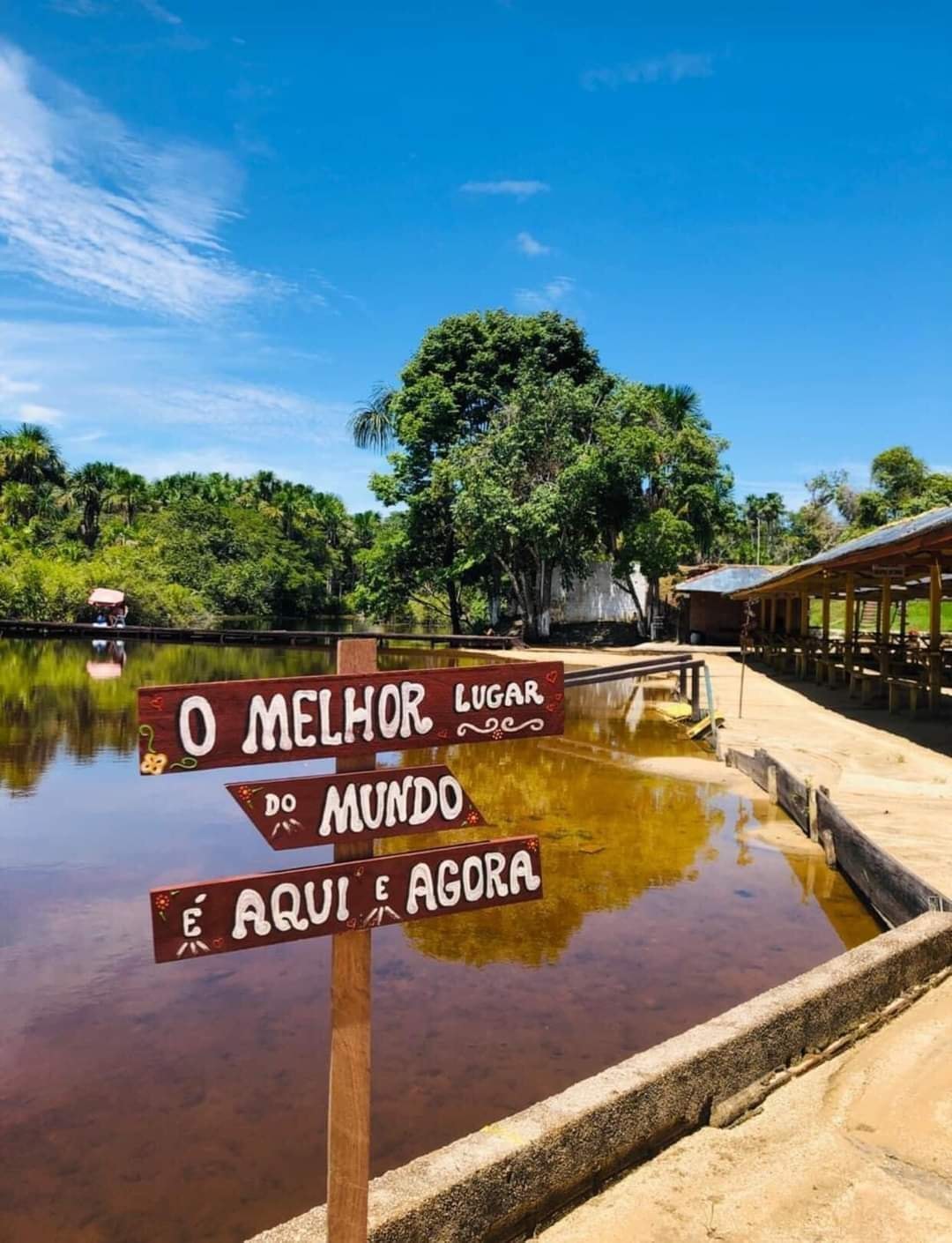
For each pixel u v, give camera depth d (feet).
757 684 71.72
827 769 36.14
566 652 102.58
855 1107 11.69
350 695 7.43
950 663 52.80
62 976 18.37
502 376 121.90
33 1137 12.78
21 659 89.35
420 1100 13.74
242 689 7.02
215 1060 15.05
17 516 178.29
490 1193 9.10
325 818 7.33
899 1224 9.41
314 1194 11.52
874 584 69.46
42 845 27.76
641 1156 10.64
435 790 7.84
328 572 223.71
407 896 7.66
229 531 192.34
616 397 112.88
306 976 18.49
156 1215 11.10
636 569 125.08
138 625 138.31
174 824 30.30
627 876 24.98
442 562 123.75
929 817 27.94
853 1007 13.57
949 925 15.80
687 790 36.17
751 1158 10.67
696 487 110.01
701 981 18.15
